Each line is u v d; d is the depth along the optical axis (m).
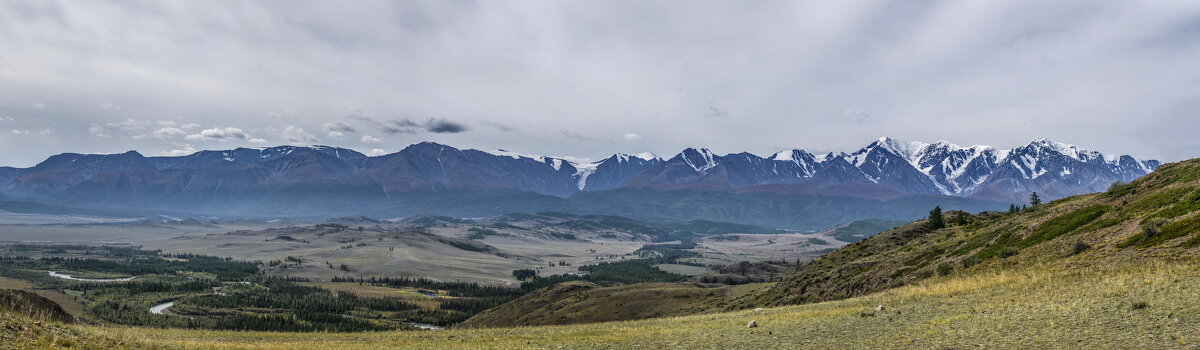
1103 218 75.00
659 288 199.75
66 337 30.11
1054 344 27.89
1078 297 38.78
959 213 188.62
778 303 115.62
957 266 78.31
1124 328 28.91
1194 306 30.23
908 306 47.84
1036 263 62.47
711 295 164.75
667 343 39.94
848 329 39.62
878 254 132.25
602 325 61.72
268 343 45.56
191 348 35.38
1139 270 44.53
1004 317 36.06
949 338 32.31
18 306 50.47
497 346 41.59
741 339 39.50
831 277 117.00
